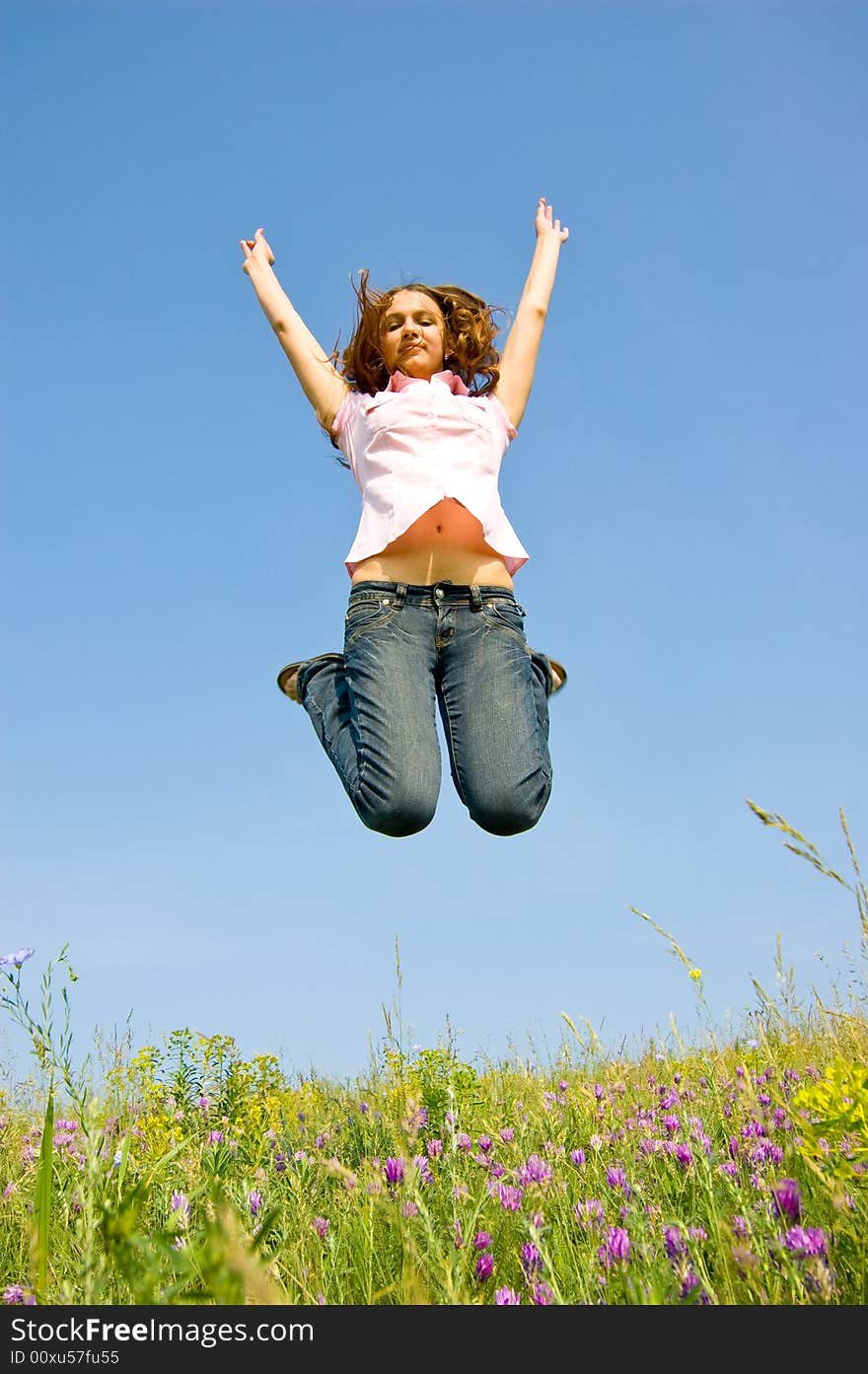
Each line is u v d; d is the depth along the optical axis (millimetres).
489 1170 3170
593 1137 3514
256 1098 4930
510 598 3330
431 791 3078
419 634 3211
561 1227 2615
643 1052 5602
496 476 3506
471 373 3818
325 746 3418
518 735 3143
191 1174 3146
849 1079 2314
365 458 3463
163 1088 4918
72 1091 1930
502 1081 5629
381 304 3688
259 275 3811
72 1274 2238
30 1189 3344
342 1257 2619
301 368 3697
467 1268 2217
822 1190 2490
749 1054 4090
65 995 1958
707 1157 2920
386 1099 4668
